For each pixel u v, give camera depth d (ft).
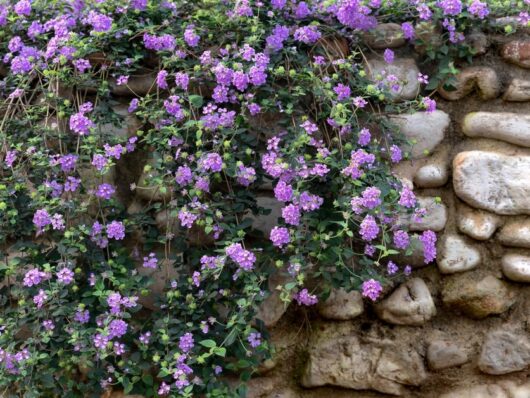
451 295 5.75
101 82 5.85
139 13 6.04
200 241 5.75
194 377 5.32
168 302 5.41
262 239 5.74
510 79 5.88
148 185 5.85
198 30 5.92
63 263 5.22
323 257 5.28
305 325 5.88
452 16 5.91
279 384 5.86
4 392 5.59
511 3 6.00
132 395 5.74
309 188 5.41
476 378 5.72
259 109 5.50
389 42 6.09
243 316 5.09
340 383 5.74
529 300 5.69
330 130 5.73
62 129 5.80
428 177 5.85
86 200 5.67
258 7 5.89
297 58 5.76
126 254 5.72
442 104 6.02
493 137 5.82
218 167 5.21
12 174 5.55
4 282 5.79
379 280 5.34
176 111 5.52
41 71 5.86
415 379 5.68
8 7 6.22
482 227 5.68
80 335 5.10
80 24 6.12
